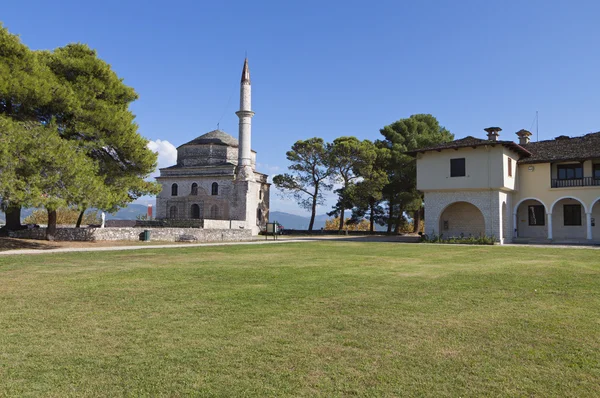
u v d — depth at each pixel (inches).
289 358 227.3
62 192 874.1
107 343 251.0
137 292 402.3
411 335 268.1
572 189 1291.8
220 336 265.0
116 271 546.3
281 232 2025.1
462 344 250.7
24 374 205.0
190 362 221.1
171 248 972.6
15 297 378.6
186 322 296.7
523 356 231.3
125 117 1062.4
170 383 195.9
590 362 223.0
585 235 1318.9
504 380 200.7
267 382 197.5
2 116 831.1
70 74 1043.3
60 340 256.2
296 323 294.7
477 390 190.2
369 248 991.6
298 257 750.5
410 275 519.8
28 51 935.7
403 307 342.6
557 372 210.1
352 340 257.6
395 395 185.2
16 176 799.1
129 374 205.6
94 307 340.8
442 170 1350.9
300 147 2108.8
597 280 481.7
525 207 1412.4
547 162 1332.4
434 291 412.2
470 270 570.6
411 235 1952.5
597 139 1349.7
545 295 394.3
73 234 1149.1
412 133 1979.6
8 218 1205.7
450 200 1352.1
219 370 211.0
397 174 1943.9
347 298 377.1
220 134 2608.3
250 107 2122.3
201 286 435.5
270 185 2652.6
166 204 2431.1
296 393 186.5
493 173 1268.5
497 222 1274.6
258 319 304.8
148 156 1143.6
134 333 270.5
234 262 660.1
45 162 841.5
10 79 868.0
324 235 1972.2
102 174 1103.0
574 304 356.5
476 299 374.9
